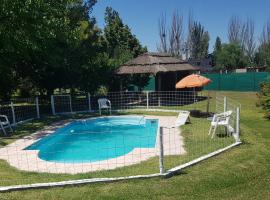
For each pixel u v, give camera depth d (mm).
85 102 27938
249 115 24281
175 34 85000
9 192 9992
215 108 26719
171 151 14117
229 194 10031
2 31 20734
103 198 9672
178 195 9906
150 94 30406
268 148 14609
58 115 25547
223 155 13258
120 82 34094
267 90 23875
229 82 46750
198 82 22859
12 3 20125
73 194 9867
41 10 21828
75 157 15133
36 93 33469
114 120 24344
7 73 26688
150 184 10492
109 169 11906
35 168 12367
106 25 48719
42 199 9609
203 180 10883
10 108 23031
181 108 27781
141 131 21203
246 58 87812
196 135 17031
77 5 31078
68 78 29516
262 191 10250
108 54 36469
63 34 24719
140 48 47688
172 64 33281
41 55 26359
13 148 15703
